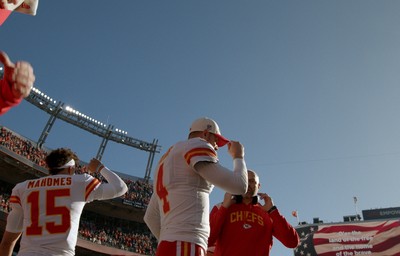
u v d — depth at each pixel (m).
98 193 3.62
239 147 3.14
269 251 4.61
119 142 46.47
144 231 40.31
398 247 28.91
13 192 3.58
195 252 2.65
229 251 4.40
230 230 4.50
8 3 1.85
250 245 4.40
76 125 43.56
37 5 2.12
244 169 2.99
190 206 2.81
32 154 34.25
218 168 2.81
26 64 1.62
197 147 2.88
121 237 37.12
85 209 37.59
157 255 2.74
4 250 3.52
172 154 3.04
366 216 41.84
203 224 2.81
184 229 2.71
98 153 44.94
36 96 40.34
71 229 3.35
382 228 29.91
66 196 3.46
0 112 1.60
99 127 45.25
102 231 36.38
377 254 29.16
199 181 2.91
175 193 2.86
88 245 32.19
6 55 1.57
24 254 3.16
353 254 29.56
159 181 3.08
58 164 3.76
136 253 36.47
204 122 3.25
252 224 4.52
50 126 40.28
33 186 3.52
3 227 26.95
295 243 4.66
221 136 3.21
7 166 31.81
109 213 38.69
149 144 47.56
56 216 3.34
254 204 4.76
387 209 41.62
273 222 4.70
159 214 3.36
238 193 2.90
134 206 38.00
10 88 1.57
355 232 30.27
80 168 36.12
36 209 3.36
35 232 3.26
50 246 3.22
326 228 30.92
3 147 30.16
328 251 30.05
